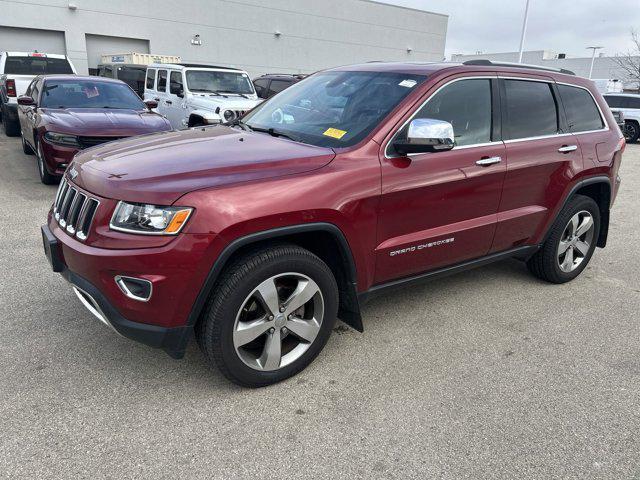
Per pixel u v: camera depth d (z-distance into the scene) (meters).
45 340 3.24
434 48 35.78
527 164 3.75
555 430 2.62
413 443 2.48
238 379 2.73
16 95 12.27
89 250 2.48
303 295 2.80
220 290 2.55
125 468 2.25
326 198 2.72
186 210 2.39
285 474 2.25
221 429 2.52
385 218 3.03
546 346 3.48
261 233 2.55
